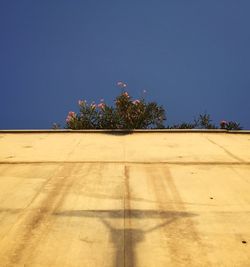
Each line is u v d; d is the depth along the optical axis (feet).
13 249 7.38
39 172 13.30
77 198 10.38
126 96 26.23
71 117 27.07
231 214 9.16
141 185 11.64
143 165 14.35
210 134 22.93
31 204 9.92
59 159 15.44
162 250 7.29
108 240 7.72
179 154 16.43
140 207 9.65
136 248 7.37
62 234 8.02
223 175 12.85
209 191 11.02
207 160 15.16
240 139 20.88
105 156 16.02
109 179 12.32
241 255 7.11
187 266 6.72
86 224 8.55
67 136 22.15
